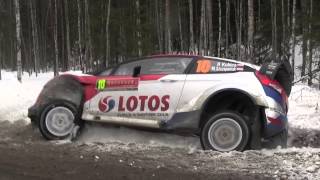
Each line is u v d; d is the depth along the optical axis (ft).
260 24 129.70
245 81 32.50
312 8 102.37
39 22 185.26
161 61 34.45
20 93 55.98
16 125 41.52
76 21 156.76
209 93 32.65
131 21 123.44
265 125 31.94
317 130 39.70
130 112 34.01
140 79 34.12
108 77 35.09
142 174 26.55
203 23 115.14
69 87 36.19
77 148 32.83
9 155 30.71
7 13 172.76
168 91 33.32
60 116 35.86
